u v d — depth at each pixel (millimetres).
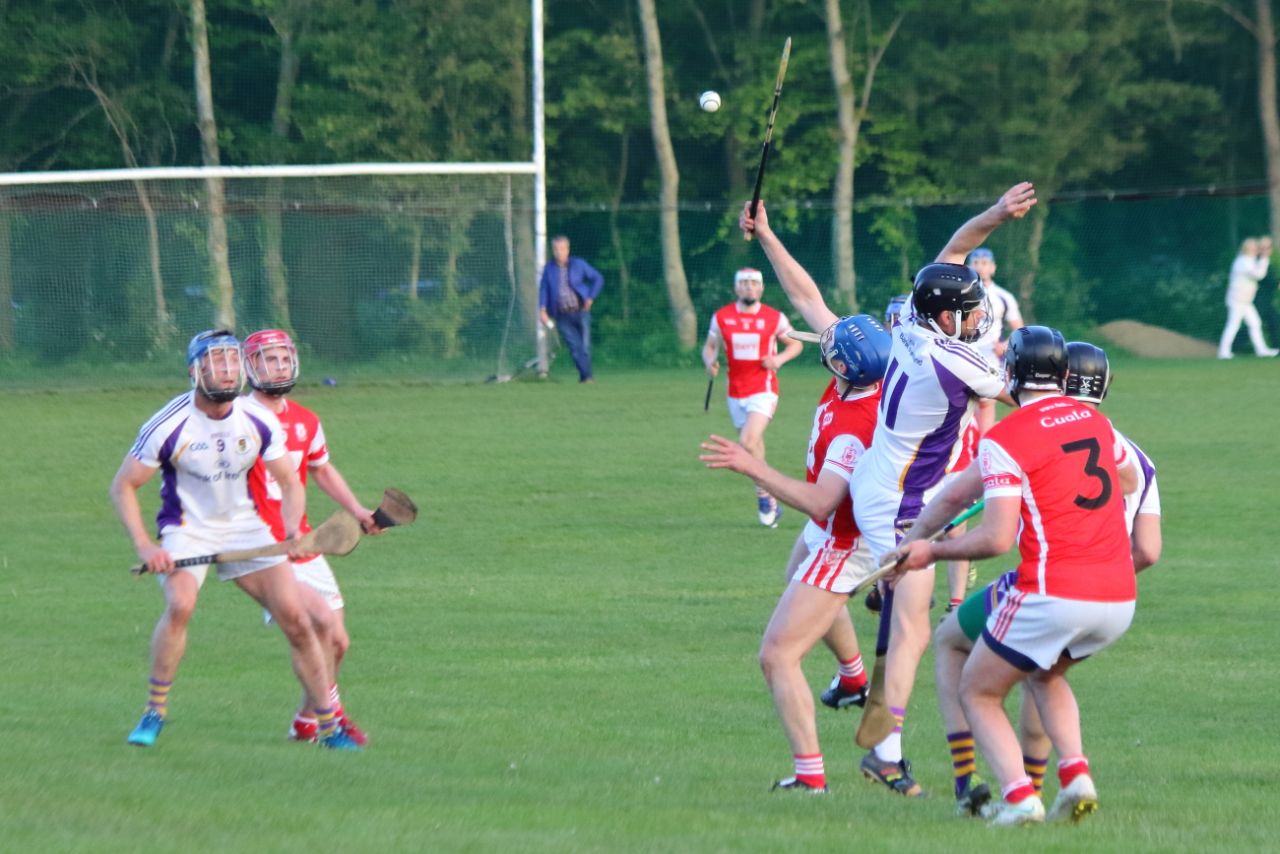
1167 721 29484
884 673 24859
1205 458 64562
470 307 106938
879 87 140875
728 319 56344
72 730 27500
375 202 106375
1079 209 143500
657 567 45812
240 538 27047
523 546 48969
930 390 23984
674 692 32219
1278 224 135000
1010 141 138375
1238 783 24656
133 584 43906
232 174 101812
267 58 110250
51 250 103375
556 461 66500
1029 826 20688
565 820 20188
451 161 111000
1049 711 21844
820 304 29219
